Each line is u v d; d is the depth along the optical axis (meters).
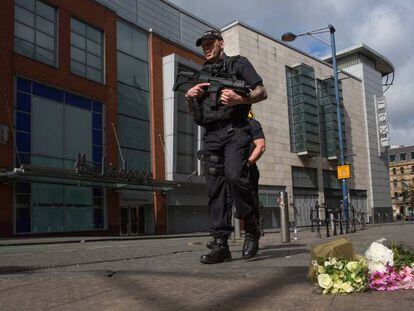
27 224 26.12
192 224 38.81
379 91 70.12
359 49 66.44
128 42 36.03
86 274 3.72
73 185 28.50
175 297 2.72
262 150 5.07
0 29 26.17
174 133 37.03
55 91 29.30
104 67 33.28
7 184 25.28
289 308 2.34
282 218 9.88
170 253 6.80
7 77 26.31
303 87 52.31
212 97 4.39
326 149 57.03
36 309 2.58
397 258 2.88
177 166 37.19
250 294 2.71
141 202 34.62
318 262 2.83
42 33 28.97
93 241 22.89
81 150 30.59
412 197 109.31
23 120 26.95
